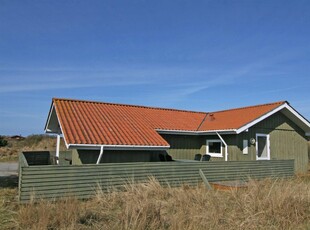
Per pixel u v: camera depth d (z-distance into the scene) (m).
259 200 7.68
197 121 19.45
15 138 49.22
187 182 11.64
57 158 16.27
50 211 6.82
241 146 16.19
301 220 6.90
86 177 9.70
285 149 18.02
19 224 6.43
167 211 7.54
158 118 17.98
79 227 6.18
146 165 10.88
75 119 13.88
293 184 10.02
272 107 17.17
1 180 14.14
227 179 12.59
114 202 8.46
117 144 12.27
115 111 16.97
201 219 6.76
